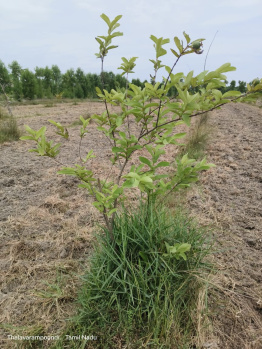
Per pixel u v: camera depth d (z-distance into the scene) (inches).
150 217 68.7
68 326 60.7
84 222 106.0
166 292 60.5
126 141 58.0
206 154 183.8
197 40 44.7
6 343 59.1
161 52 51.6
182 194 123.4
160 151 65.4
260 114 428.5
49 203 120.0
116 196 55.9
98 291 64.3
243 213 108.4
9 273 79.4
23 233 99.3
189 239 71.6
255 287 71.7
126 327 58.1
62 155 196.4
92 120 340.2
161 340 57.1
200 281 67.0
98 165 169.2
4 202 124.6
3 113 357.1
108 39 55.7
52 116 401.7
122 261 63.0
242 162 168.4
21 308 68.0
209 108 50.9
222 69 44.6
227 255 84.0
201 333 58.5
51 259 85.5
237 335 59.5
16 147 219.5
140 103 52.8
